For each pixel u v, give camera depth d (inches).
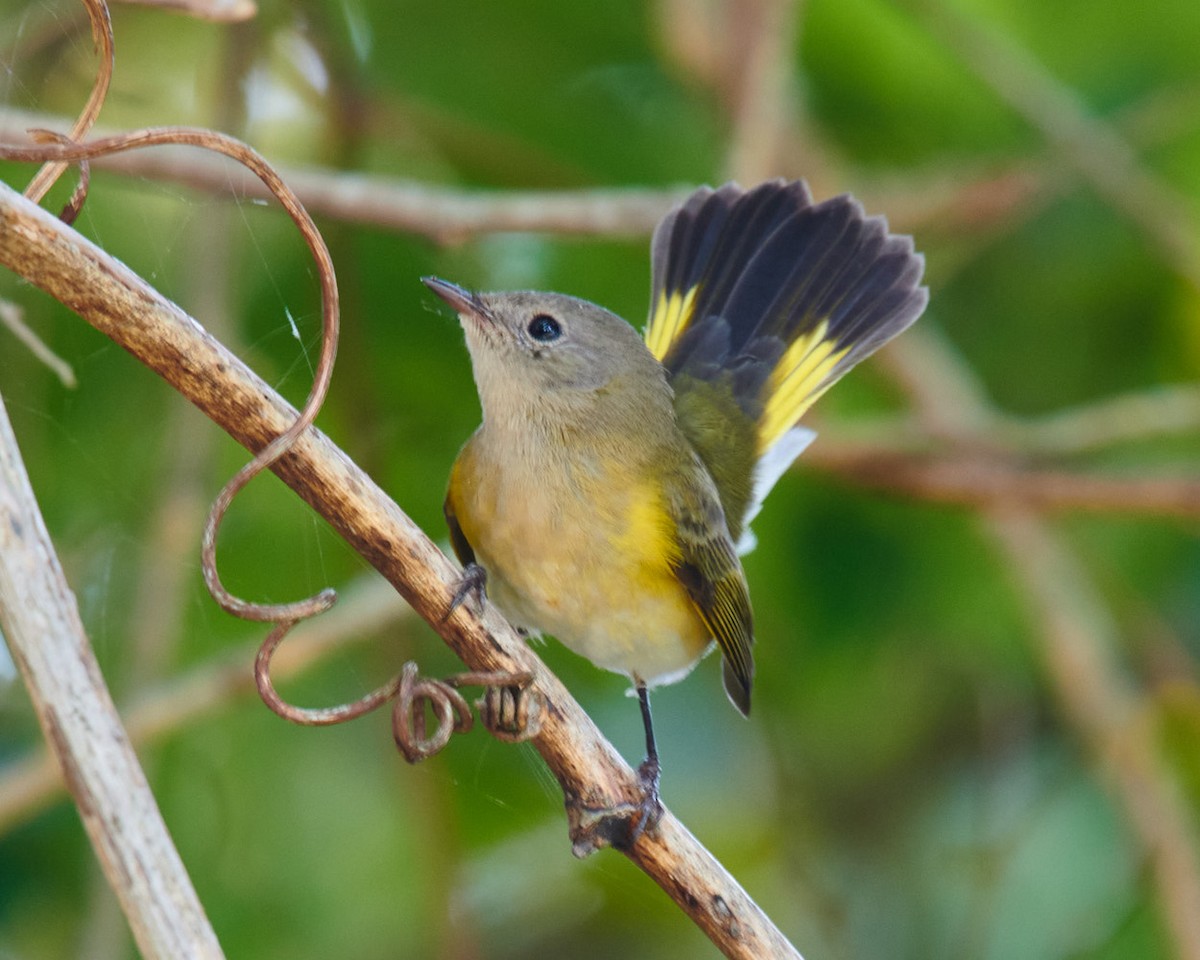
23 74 359.3
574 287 430.3
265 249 392.5
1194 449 469.7
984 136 466.9
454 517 302.5
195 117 395.2
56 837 376.8
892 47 449.7
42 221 178.5
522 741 206.7
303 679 408.2
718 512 317.4
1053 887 425.4
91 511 377.7
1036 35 454.9
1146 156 462.3
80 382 374.3
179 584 345.1
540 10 427.2
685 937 451.8
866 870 444.5
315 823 402.3
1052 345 460.1
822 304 362.9
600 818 207.6
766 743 447.2
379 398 414.9
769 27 397.1
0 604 157.0
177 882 154.6
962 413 426.3
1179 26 447.8
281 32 406.3
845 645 438.6
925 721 455.5
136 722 329.1
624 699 459.5
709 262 366.6
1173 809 389.7
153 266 376.2
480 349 305.7
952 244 453.1
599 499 297.3
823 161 447.8
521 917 441.4
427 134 419.8
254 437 189.2
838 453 413.1
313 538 394.9
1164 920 389.7
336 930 395.5
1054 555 410.3
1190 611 456.4
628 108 444.8
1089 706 396.2
